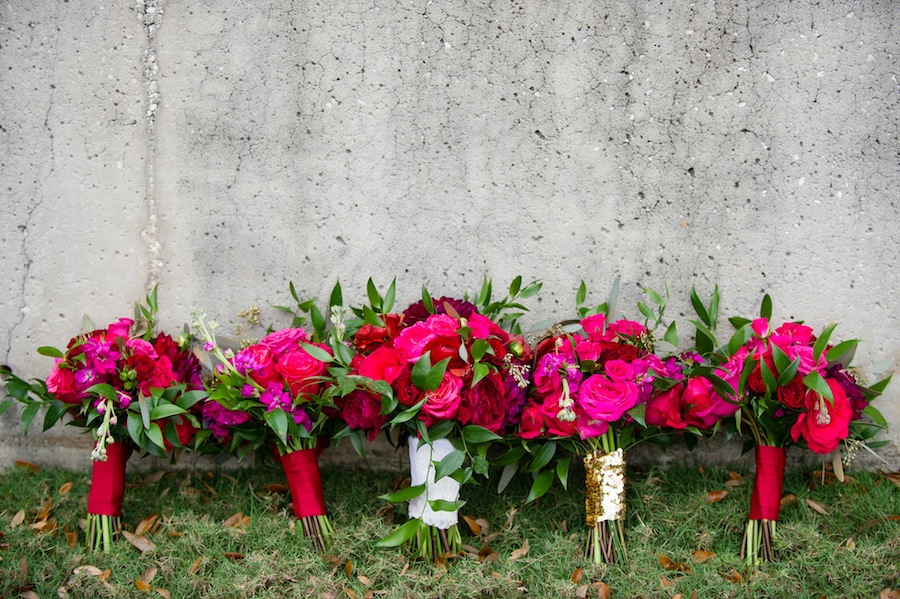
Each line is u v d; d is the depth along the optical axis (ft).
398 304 8.51
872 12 8.19
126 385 7.35
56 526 7.63
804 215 8.32
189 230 8.54
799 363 7.13
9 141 8.50
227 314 8.57
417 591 6.71
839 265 8.31
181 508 7.90
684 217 8.38
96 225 8.55
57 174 8.52
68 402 7.50
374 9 8.37
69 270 8.59
